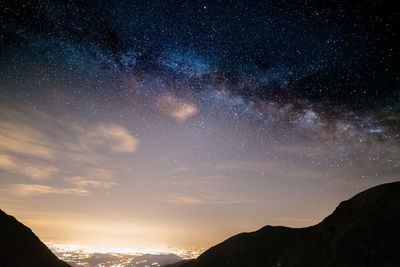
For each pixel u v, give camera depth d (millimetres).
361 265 19016
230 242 45938
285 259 29500
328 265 20906
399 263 17938
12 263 27828
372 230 21156
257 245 40000
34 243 35094
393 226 20766
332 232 24547
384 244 19672
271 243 39125
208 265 41812
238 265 37719
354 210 24719
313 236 27109
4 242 29891
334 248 22000
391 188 24844
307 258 24438
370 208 23578
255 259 37219
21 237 33969
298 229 40219
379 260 18750
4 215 36312
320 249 23828
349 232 22469
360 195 26453
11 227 34531
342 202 27859
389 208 22562
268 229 43000
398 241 19500
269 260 35562
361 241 20859
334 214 27219
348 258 20234
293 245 34688
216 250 45469
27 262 29938
